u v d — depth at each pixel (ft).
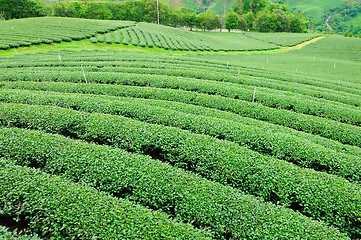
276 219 26.14
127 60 106.32
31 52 127.65
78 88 63.67
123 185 30.04
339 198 30.17
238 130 44.96
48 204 25.09
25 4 251.60
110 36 176.24
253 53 206.49
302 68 151.94
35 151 34.35
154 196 28.60
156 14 312.91
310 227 25.48
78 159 32.94
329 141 46.65
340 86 97.81
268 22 337.72
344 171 37.63
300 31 365.40
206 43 221.25
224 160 35.42
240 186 33.73
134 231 22.74
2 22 184.03
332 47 232.32
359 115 60.75
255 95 67.51
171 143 39.14
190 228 24.06
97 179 30.83
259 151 42.96
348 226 28.78
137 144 39.75
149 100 57.31
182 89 71.87
